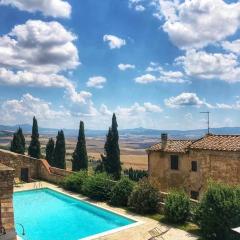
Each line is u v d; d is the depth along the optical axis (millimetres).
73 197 35812
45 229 27391
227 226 22484
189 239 22938
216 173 31375
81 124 58062
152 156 37375
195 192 33250
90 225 28312
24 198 37594
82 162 57500
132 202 30109
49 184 43156
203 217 23359
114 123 55125
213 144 32344
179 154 34750
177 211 26312
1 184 16672
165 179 36031
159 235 23016
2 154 44594
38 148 62094
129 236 23734
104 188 34344
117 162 54500
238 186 24812
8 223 16688
